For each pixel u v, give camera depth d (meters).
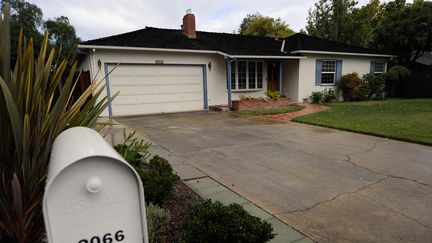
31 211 1.74
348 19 25.36
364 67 17.30
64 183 1.05
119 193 1.15
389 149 6.04
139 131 8.03
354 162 5.14
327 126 8.58
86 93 2.31
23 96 1.76
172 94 12.41
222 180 4.21
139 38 12.13
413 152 5.79
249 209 3.26
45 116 1.89
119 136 7.24
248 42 15.57
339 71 16.28
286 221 3.01
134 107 11.66
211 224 2.14
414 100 15.94
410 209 3.34
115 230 1.16
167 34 13.65
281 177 4.36
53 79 2.05
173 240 2.45
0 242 1.76
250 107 13.03
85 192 1.09
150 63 11.68
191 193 3.60
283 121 9.80
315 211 3.26
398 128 7.94
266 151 5.91
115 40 11.40
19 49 1.83
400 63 20.39
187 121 9.84
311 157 5.46
